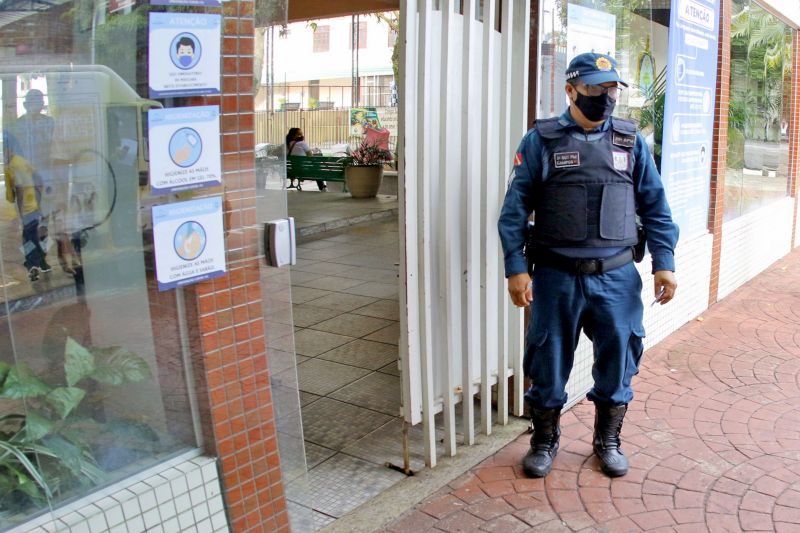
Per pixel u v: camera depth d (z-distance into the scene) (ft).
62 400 7.55
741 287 26.37
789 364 18.24
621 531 11.00
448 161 12.28
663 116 18.53
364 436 14.06
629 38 16.98
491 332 13.99
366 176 47.11
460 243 12.92
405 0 11.11
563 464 13.00
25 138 7.09
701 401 15.90
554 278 11.76
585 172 11.40
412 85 11.51
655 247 12.09
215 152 8.18
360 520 11.26
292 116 79.51
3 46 6.87
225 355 8.51
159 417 8.22
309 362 17.89
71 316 7.55
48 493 7.46
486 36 12.48
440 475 12.59
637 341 12.19
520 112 13.47
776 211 30.45
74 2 7.18
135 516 7.71
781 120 31.40
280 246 8.79
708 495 12.02
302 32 119.14
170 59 7.67
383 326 20.75
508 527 11.10
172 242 7.93
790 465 13.03
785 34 30.55
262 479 8.98
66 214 7.42
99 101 7.44
